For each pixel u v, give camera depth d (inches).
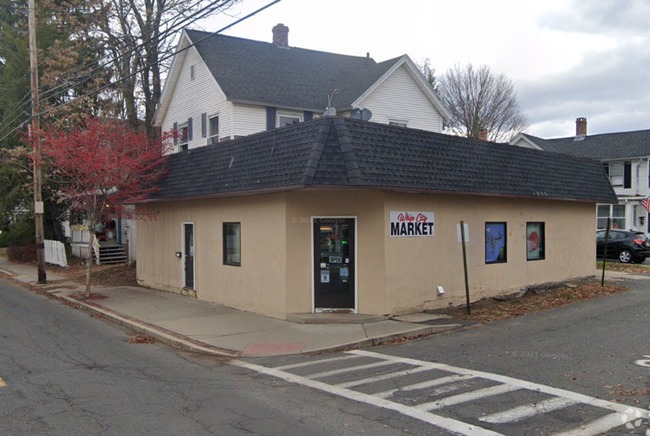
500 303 549.0
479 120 1836.9
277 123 809.5
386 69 878.4
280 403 254.8
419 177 461.4
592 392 260.7
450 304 515.8
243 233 516.1
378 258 458.6
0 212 1123.3
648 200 1083.9
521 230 605.3
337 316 454.0
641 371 296.7
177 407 249.3
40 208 761.6
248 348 374.9
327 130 425.4
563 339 385.4
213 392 275.1
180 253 625.9
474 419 227.0
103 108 892.0
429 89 931.3
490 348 362.9
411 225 478.6
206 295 578.6
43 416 235.5
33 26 719.1
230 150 522.0
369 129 446.3
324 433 214.5
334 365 331.3
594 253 729.6
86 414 238.4
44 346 387.2
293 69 916.0
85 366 331.6
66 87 862.5
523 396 256.7
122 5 862.5
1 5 1131.9
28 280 807.1
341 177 413.1
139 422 227.9
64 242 1155.9
